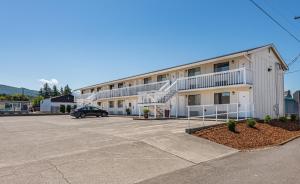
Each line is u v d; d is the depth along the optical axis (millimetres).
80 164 7977
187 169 7996
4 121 25422
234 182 6641
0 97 83500
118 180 6887
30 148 10008
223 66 23891
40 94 120562
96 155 8977
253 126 16188
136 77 33562
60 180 6680
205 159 9250
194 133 13047
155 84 28844
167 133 13070
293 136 15945
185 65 26219
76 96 51000
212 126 14359
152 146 10469
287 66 27344
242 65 22344
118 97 35438
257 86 22094
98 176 7102
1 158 8523
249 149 11320
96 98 41031
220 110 23094
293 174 7309
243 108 21531
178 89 25906
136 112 34031
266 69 24062
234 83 21172
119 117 29797
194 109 25406
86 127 17562
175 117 24938
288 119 22875
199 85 24094
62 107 49719
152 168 7984
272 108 24453
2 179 6617
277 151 10969
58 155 8898
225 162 8875
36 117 33781
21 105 59281
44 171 7289
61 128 17156
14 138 12578
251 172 7555
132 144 10633
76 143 10930
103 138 12078
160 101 24969
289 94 35656
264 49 23969
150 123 19062
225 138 12648
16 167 7574
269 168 8008
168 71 28906
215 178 7020
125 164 8188
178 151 10031
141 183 6711
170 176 7277
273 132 15875
